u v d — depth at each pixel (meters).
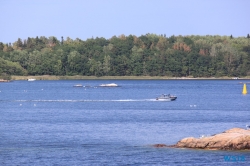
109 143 195.88
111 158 168.88
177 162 162.62
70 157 170.75
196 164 160.00
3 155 173.75
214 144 177.38
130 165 160.12
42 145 191.75
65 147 187.88
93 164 161.50
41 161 165.50
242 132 181.75
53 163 162.88
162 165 159.88
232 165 158.00
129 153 176.12
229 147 175.25
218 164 159.62
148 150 180.62
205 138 180.25
